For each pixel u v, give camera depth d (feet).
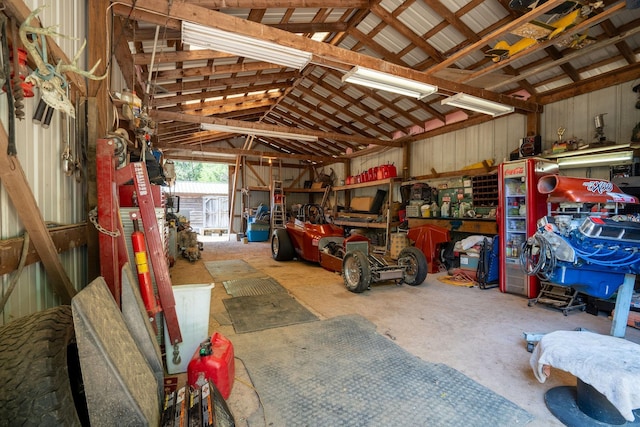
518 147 17.93
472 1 12.57
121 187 8.40
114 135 7.66
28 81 4.57
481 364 7.68
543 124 16.88
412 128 25.71
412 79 13.01
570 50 13.67
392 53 17.04
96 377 3.45
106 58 7.99
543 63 14.64
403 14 14.11
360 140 25.77
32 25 4.75
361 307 11.91
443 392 6.46
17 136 4.77
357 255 13.80
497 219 15.24
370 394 6.38
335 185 38.93
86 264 7.89
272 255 23.86
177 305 7.21
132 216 6.82
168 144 28.94
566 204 12.56
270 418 5.63
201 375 5.92
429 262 18.31
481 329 9.84
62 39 6.50
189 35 9.73
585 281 7.55
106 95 7.85
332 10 14.56
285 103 28.73
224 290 14.21
